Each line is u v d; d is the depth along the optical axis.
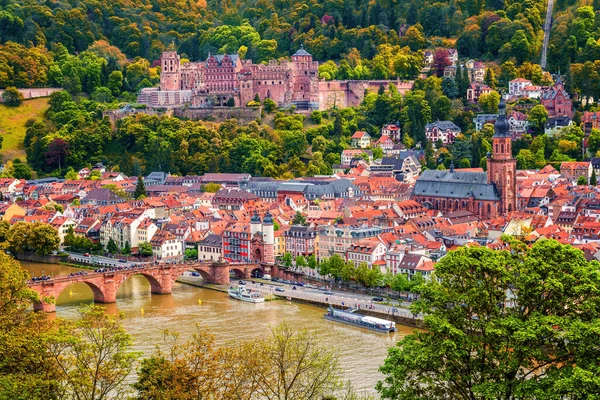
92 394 195.50
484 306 191.25
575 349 180.00
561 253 190.75
